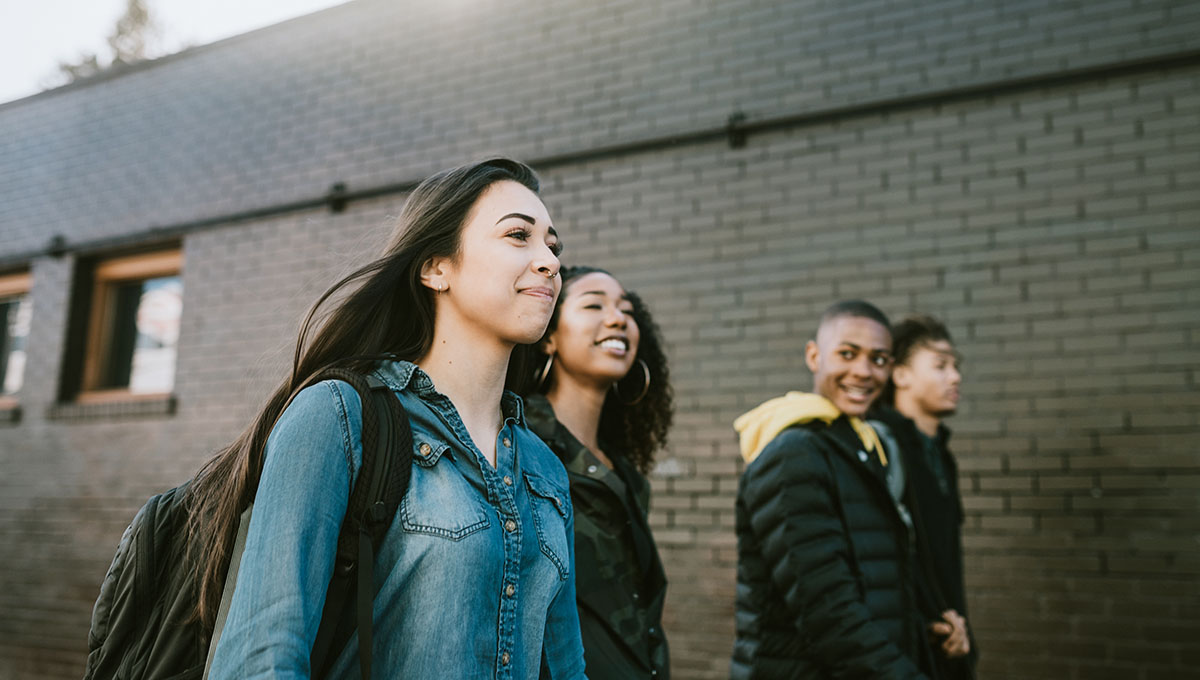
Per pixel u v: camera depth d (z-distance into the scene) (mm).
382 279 1077
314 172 4891
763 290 3701
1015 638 3072
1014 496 3162
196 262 5145
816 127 3713
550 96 4316
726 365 3717
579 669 1173
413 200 1141
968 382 3299
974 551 3182
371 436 927
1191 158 3104
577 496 1769
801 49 3787
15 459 5391
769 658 2020
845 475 2062
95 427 5176
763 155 3797
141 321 5469
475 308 1067
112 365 5492
